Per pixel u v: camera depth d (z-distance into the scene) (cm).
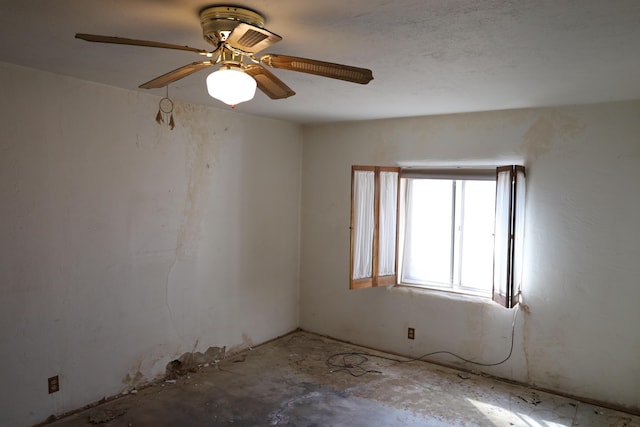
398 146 474
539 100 369
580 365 387
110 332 362
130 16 205
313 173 535
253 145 479
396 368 445
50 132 317
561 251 393
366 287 460
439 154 451
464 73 291
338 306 521
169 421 336
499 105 394
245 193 473
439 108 413
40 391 321
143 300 384
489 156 424
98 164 347
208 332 443
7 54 271
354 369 441
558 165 392
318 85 330
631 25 203
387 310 487
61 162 324
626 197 367
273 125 502
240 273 473
